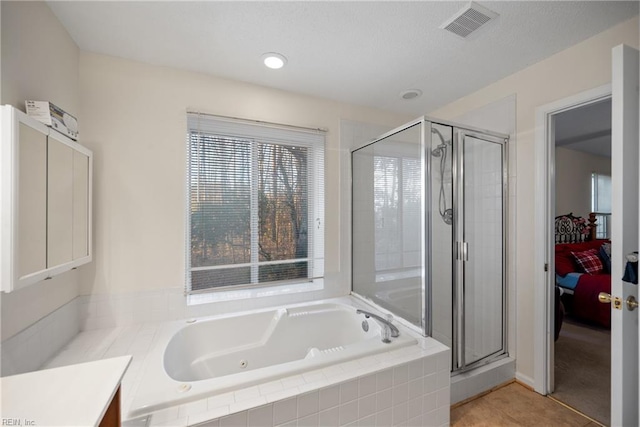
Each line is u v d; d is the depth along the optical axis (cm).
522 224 210
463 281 204
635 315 114
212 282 218
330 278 258
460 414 178
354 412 135
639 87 112
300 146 248
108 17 153
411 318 198
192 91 209
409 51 185
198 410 113
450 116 267
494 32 166
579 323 327
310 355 152
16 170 105
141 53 187
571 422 170
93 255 185
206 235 215
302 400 124
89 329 184
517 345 213
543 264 196
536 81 200
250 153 229
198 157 212
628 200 110
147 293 197
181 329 188
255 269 233
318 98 253
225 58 193
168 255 203
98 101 186
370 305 236
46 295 146
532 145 204
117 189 190
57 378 86
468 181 206
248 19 155
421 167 191
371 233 241
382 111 280
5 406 74
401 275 208
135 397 116
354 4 144
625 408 111
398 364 146
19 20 124
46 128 125
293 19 155
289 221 244
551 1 142
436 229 193
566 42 176
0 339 113
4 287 103
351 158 267
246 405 116
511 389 203
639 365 105
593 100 171
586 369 228
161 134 201
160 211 201
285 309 219
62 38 160
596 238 469
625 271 107
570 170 452
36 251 119
